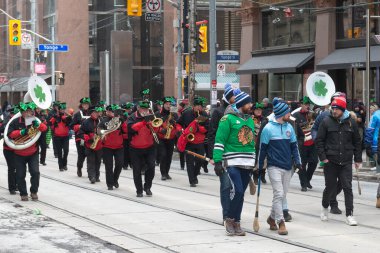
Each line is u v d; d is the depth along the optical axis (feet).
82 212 42.80
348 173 38.06
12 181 51.80
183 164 72.33
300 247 31.86
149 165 50.01
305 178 53.06
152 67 189.37
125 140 70.64
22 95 215.10
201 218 40.14
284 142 34.94
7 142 46.60
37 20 200.85
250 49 116.57
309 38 104.22
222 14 168.35
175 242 33.19
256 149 35.35
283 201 38.78
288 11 103.91
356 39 93.86
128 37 118.32
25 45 151.33
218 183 59.16
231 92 35.27
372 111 66.39
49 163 80.38
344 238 34.01
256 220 35.60
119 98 117.39
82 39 188.65
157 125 49.57
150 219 40.04
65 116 70.64
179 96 99.19
